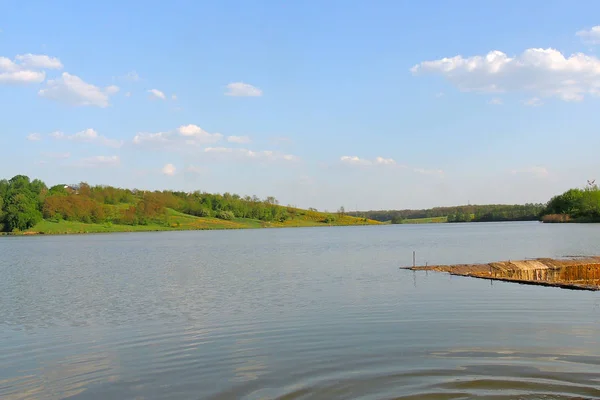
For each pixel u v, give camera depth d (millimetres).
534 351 18781
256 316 26672
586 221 185250
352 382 15898
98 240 135750
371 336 21625
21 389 16406
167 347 20828
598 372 16344
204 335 22719
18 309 30484
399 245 97875
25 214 169125
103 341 22203
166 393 15648
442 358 18125
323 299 31812
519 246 83938
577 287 35250
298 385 15820
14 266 60250
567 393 14656
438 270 48531
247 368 17688
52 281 44594
